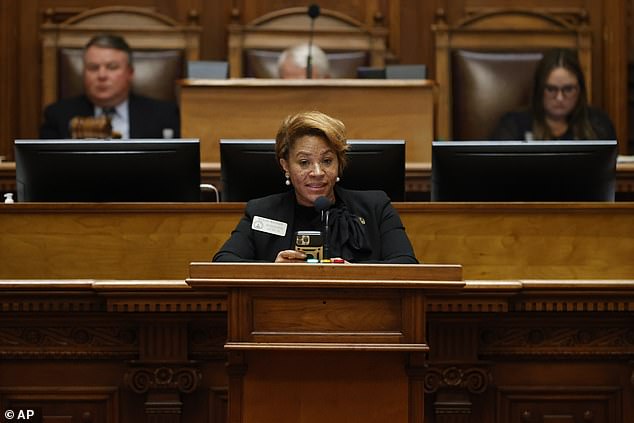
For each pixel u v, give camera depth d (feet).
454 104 62.34
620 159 47.14
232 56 64.03
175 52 62.90
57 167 34.91
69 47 63.16
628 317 31.50
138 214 34.12
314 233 27.73
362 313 24.22
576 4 68.80
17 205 34.06
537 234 34.09
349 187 34.45
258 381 24.44
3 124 66.95
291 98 48.55
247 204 30.68
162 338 31.09
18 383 31.35
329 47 64.08
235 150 34.58
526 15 63.98
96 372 31.40
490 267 33.99
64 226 34.14
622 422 31.63
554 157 34.83
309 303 24.25
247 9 68.39
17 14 67.72
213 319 31.04
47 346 31.27
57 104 57.88
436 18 66.08
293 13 64.64
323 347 23.95
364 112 48.57
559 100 54.54
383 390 24.39
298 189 29.86
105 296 30.32
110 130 50.80
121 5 68.28
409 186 45.09
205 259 34.01
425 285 23.80
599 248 34.04
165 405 30.91
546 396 31.58
